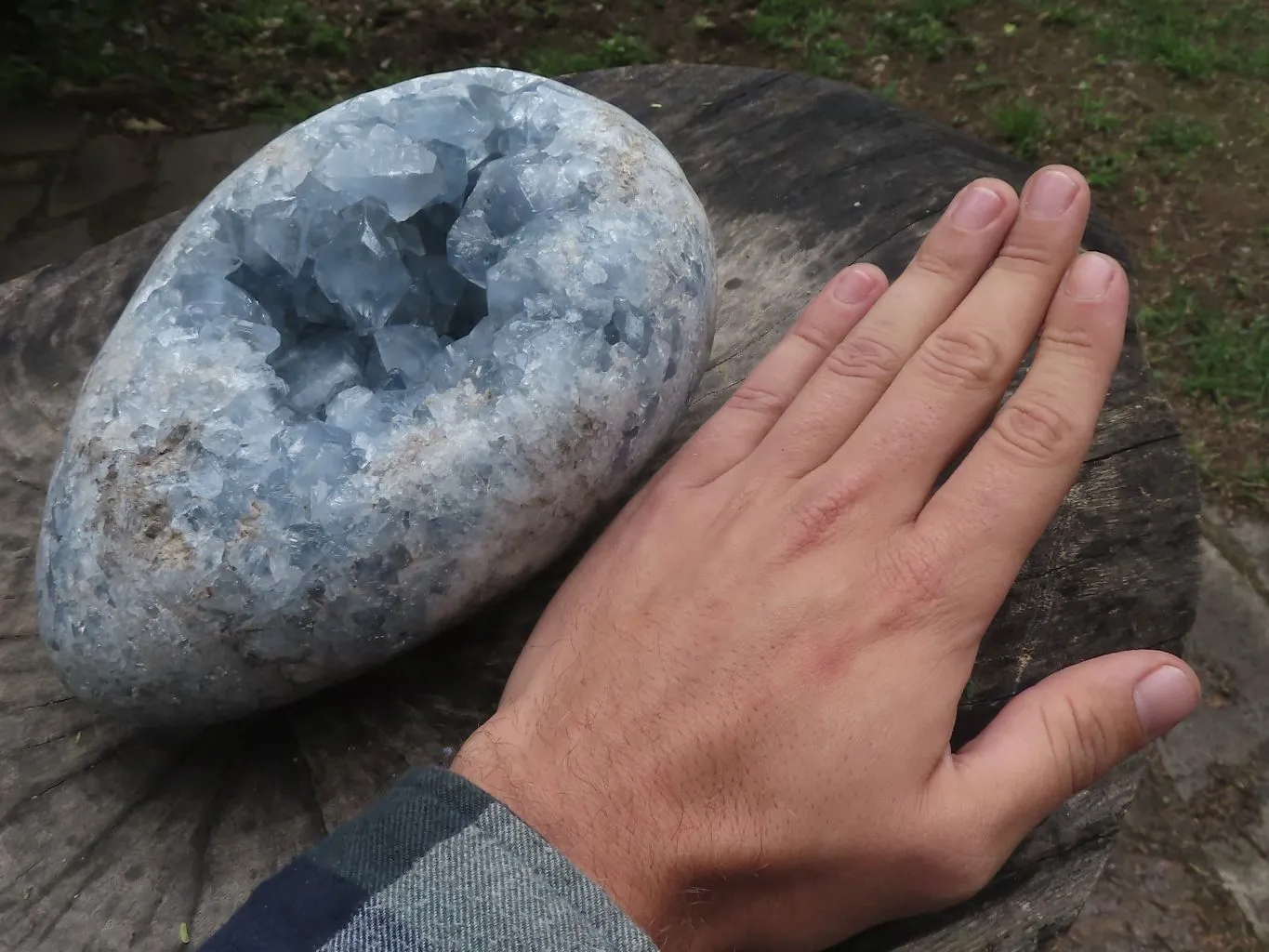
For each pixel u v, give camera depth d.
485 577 0.27
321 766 0.30
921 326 0.28
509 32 0.90
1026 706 0.25
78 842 0.29
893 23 0.91
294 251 0.28
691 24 0.91
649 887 0.22
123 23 0.85
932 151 0.42
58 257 0.73
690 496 0.27
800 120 0.44
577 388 0.27
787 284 0.38
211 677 0.26
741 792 0.23
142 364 0.27
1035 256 0.28
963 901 0.26
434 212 0.31
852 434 0.27
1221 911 0.52
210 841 0.29
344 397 0.26
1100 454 0.34
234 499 0.25
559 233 0.28
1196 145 0.81
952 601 0.25
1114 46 0.89
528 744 0.23
